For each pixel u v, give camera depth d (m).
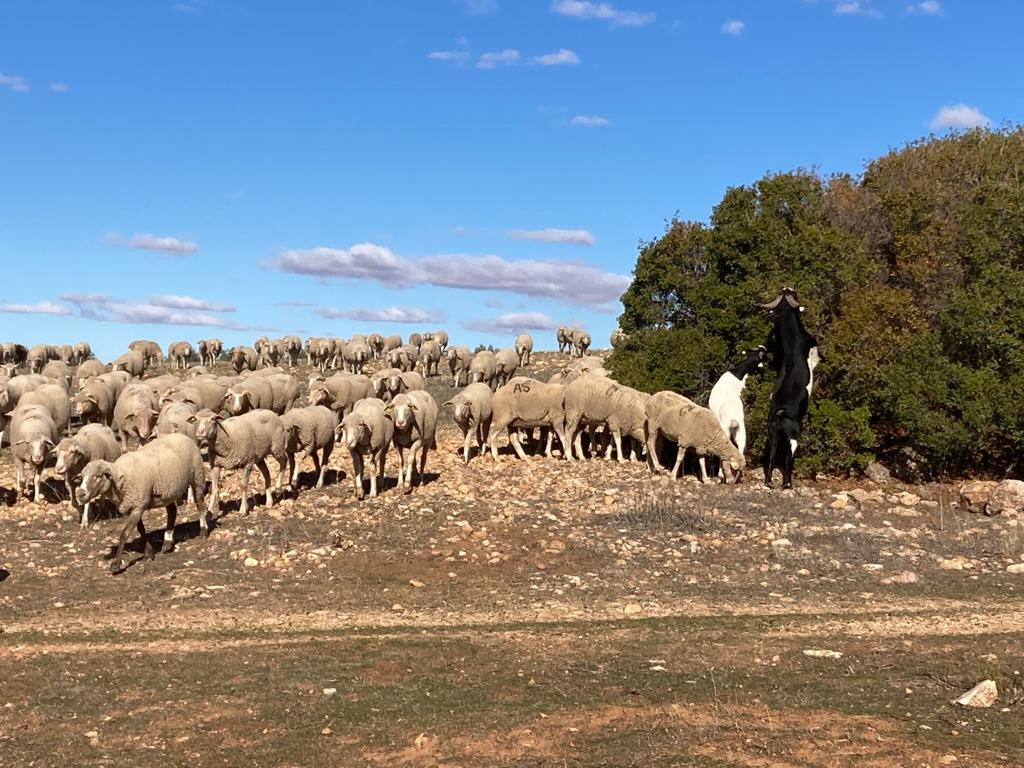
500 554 15.95
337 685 9.88
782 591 14.36
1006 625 12.45
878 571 15.50
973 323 24.98
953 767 7.35
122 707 9.29
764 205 27.59
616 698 9.28
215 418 17.19
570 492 20.06
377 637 11.77
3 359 42.09
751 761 7.54
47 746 8.34
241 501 18.42
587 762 7.65
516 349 44.12
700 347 26.42
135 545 16.19
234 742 8.38
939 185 32.78
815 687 9.49
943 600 13.93
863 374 24.92
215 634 11.99
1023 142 37.69
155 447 15.43
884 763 7.45
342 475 21.55
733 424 22.66
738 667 10.34
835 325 25.52
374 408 19.12
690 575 15.13
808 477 24.27
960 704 8.86
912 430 24.11
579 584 14.55
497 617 12.90
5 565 15.17
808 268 26.48
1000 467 25.58
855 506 20.61
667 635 11.84
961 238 28.72
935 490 23.50
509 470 22.08
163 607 13.22
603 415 23.17
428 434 20.17
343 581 14.58
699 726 8.34
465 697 9.42
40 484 19.95
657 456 23.08
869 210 30.80
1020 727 8.23
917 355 24.47
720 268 27.80
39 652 11.15
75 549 16.00
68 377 32.62
